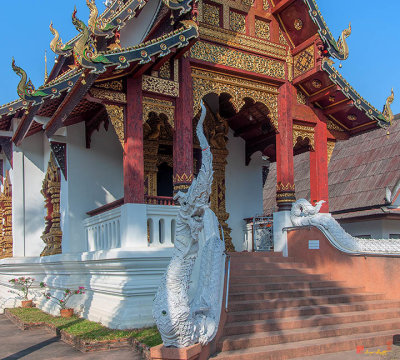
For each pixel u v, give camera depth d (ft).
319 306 28.48
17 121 42.42
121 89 31.40
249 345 22.98
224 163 47.44
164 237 31.48
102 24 29.40
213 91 35.47
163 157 45.11
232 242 47.19
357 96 37.78
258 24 38.47
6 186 46.91
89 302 33.83
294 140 39.47
